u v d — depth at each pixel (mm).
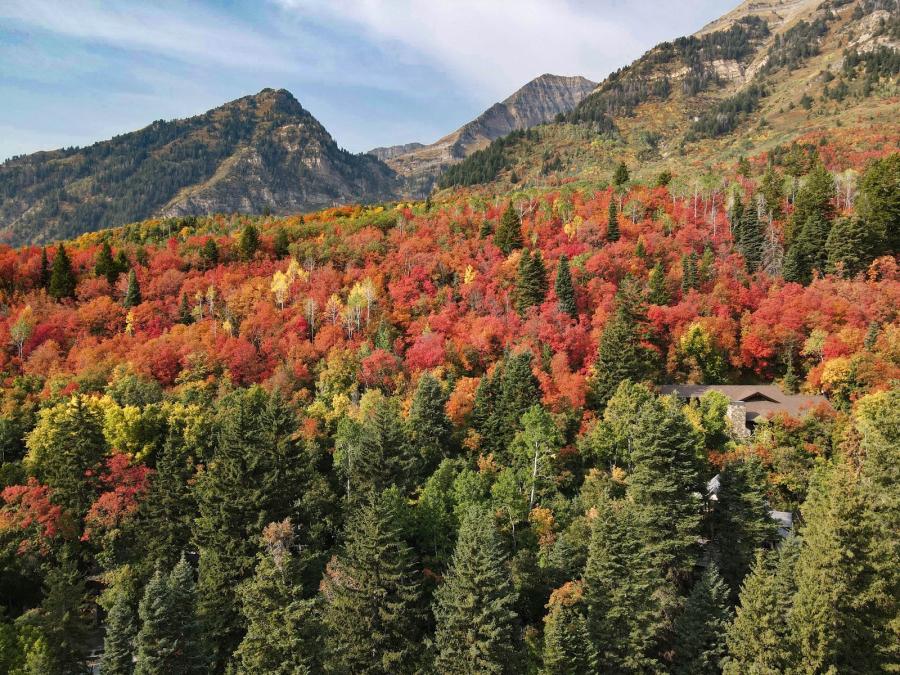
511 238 115562
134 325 103188
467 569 37938
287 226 150250
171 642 36344
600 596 39938
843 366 71688
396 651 40688
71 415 60062
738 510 46688
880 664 33906
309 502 54688
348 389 82500
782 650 34250
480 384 71438
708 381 85750
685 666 38438
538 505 54594
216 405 74812
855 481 37375
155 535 55219
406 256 116875
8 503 56312
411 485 57188
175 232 165750
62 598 43500
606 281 98250
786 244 106562
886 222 97500
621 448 61969
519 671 38219
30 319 98750
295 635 31812
